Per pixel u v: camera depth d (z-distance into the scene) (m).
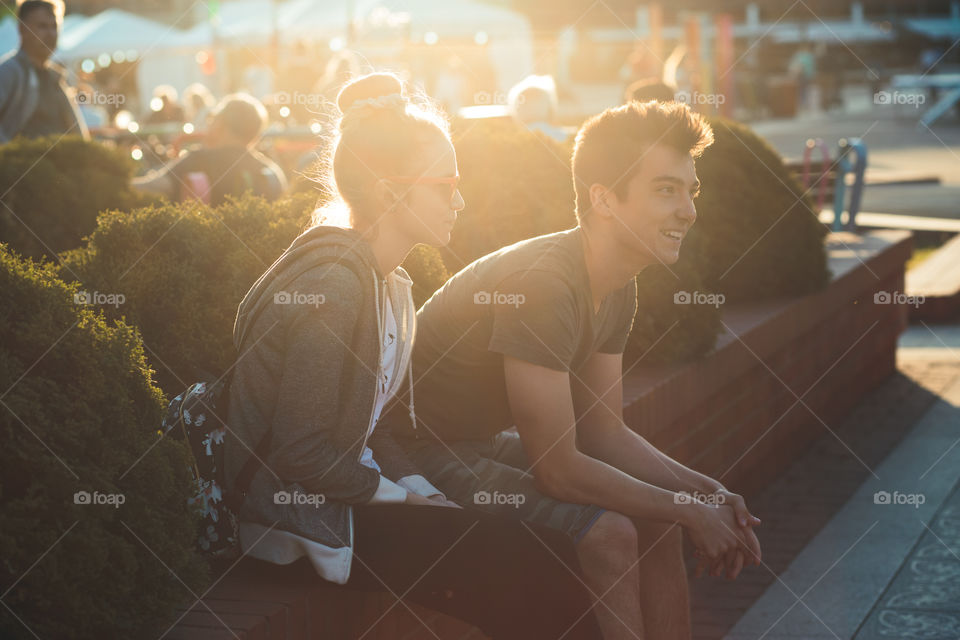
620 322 2.96
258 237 3.30
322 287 2.41
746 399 5.21
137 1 40.38
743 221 5.81
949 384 7.52
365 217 2.59
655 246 2.75
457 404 2.82
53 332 2.14
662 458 3.02
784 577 4.30
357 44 19.94
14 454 1.98
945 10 50.00
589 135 2.76
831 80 36.66
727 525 2.80
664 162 2.71
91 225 6.07
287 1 25.06
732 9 48.47
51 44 7.05
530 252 2.72
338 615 2.52
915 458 5.84
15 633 1.92
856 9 45.91
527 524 2.45
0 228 5.87
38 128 7.10
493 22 23.25
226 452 2.47
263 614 2.28
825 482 5.52
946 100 31.25
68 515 2.00
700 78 17.94
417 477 2.67
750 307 5.71
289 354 2.38
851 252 7.41
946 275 10.54
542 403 2.64
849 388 6.89
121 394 2.21
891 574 4.25
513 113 7.02
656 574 2.81
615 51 42.91
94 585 2.04
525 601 2.42
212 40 23.41
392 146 2.55
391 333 2.61
